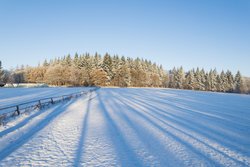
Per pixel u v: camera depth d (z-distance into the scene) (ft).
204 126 36.88
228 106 75.36
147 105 68.74
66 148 23.70
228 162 20.75
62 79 291.58
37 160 20.13
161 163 20.01
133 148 24.06
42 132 30.14
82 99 85.61
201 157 21.84
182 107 66.03
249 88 339.98
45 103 60.34
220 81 328.90
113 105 66.69
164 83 385.91
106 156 21.48
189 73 349.41
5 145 24.02
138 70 335.67
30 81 344.49
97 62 301.84
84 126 34.76
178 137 29.04
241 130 34.73
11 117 38.40
